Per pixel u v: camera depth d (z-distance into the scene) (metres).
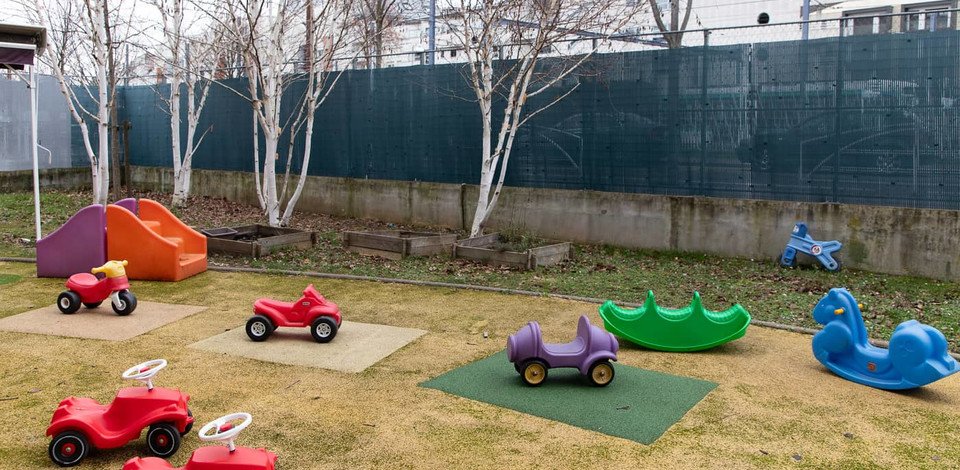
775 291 8.90
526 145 12.61
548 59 12.11
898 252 9.78
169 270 9.19
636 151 11.67
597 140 11.97
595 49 11.16
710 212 11.06
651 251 11.52
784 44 10.44
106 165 13.09
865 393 5.55
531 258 10.01
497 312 7.85
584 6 12.59
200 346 6.48
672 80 11.29
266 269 9.85
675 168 11.40
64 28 20.44
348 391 5.42
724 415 5.06
